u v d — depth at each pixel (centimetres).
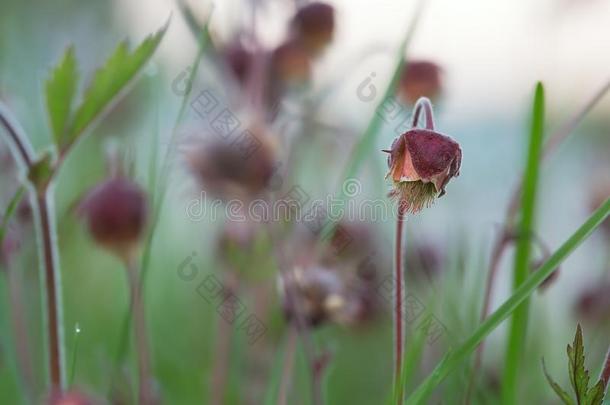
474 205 75
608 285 62
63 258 69
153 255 73
